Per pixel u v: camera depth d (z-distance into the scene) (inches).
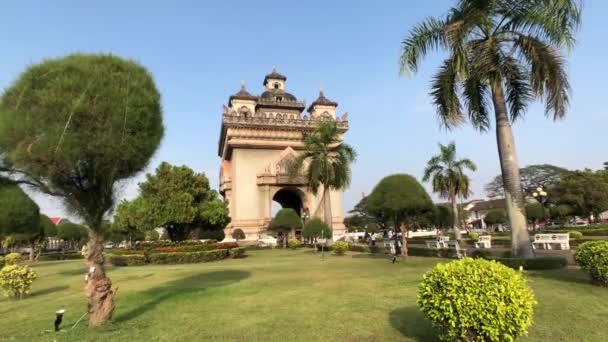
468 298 173.0
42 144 251.1
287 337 235.0
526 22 495.8
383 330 241.0
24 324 303.1
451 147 1393.9
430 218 1596.9
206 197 1391.5
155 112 307.0
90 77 270.5
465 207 3855.8
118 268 826.2
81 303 386.0
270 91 2237.9
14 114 255.4
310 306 317.7
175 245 1092.5
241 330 254.1
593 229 1223.5
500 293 171.0
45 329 281.3
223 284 478.0
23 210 1079.6
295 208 2139.5
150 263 919.7
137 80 294.7
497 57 510.9
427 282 193.9
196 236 1594.5
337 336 232.8
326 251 1143.6
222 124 1828.2
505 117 537.0
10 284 445.4
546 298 300.4
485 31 532.4
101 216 294.0
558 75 484.1
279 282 471.2
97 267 288.7
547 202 1898.4
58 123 256.7
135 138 282.2
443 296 183.0
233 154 1823.3
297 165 1187.9
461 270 183.0
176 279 562.3
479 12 505.4
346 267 626.2
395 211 741.9
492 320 168.9
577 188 1756.9
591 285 343.6
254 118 1822.1
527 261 470.6
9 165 269.1
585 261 351.3
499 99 540.1
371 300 330.0
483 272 179.2
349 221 3161.9
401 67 545.6
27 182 280.4
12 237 1344.7
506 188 530.6
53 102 255.0
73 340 248.5
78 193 279.6
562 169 2709.2
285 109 2126.0
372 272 534.6
